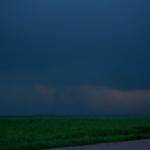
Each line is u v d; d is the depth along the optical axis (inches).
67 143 572.1
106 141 611.5
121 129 765.3
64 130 780.6
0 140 625.9
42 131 773.9
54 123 930.7
